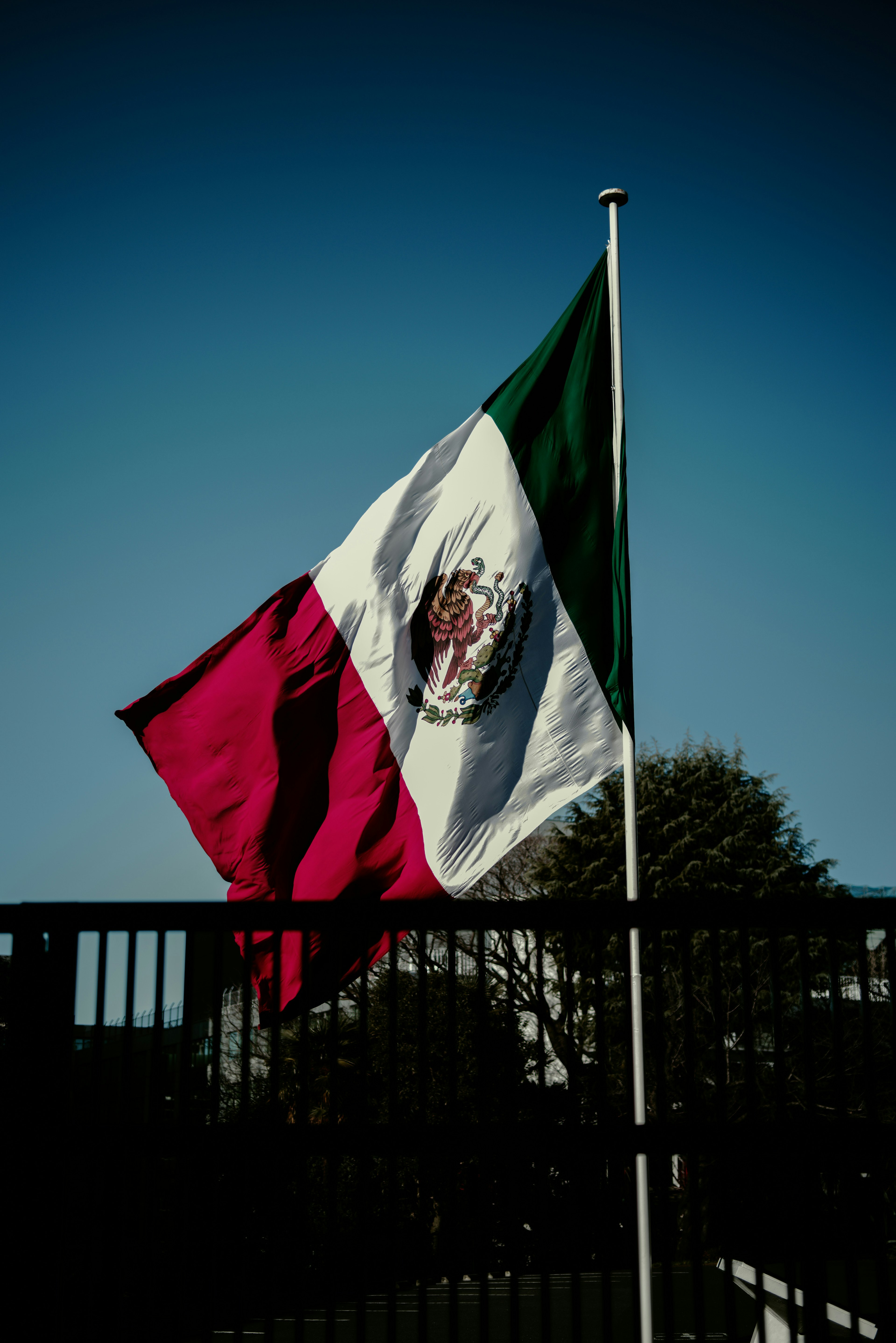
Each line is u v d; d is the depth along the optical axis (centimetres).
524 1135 422
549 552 855
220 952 444
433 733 822
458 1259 414
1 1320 416
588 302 914
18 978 448
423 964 434
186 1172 424
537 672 830
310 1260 1468
